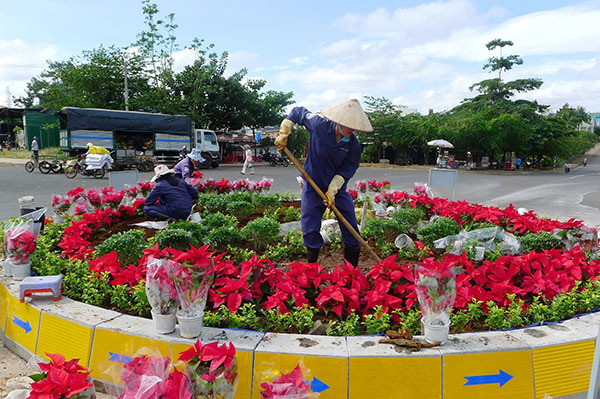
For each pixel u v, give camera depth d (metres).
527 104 34.19
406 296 3.21
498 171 31.45
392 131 35.81
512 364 2.62
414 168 32.59
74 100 27.48
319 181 3.99
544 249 4.32
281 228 5.80
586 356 2.76
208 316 2.99
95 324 2.91
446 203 6.43
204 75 27.88
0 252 4.71
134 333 2.78
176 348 2.67
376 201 7.08
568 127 39.22
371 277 3.45
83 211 6.18
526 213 5.79
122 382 2.02
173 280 2.71
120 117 20.97
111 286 3.62
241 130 36.34
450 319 3.04
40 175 18.16
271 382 2.02
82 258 4.22
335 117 3.62
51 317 3.10
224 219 5.63
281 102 32.59
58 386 1.81
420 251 4.71
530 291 3.41
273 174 21.88
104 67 27.47
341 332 2.91
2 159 25.89
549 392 2.66
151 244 4.59
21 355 3.36
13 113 31.84
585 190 16.83
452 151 36.19
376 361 2.52
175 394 1.80
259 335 2.76
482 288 3.42
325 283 3.34
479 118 31.78
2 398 2.71
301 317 3.02
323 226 5.34
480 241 4.69
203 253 2.74
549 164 37.16
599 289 3.46
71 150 20.00
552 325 2.96
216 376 2.01
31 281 3.33
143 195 7.71
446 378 2.55
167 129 22.36
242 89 30.19
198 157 8.93
